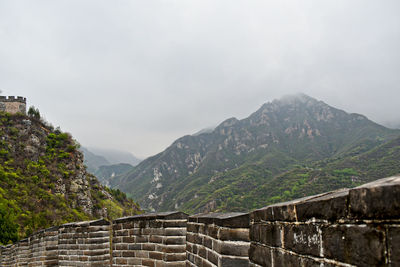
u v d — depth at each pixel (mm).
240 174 165750
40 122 76375
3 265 16422
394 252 1740
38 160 65562
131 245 8438
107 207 73375
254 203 113875
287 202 3047
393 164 99625
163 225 7641
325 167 125688
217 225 4660
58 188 61781
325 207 2326
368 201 1903
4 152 61438
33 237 13859
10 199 48969
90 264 10281
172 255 7426
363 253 1938
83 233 10609
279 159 187500
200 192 161750
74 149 74562
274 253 3150
